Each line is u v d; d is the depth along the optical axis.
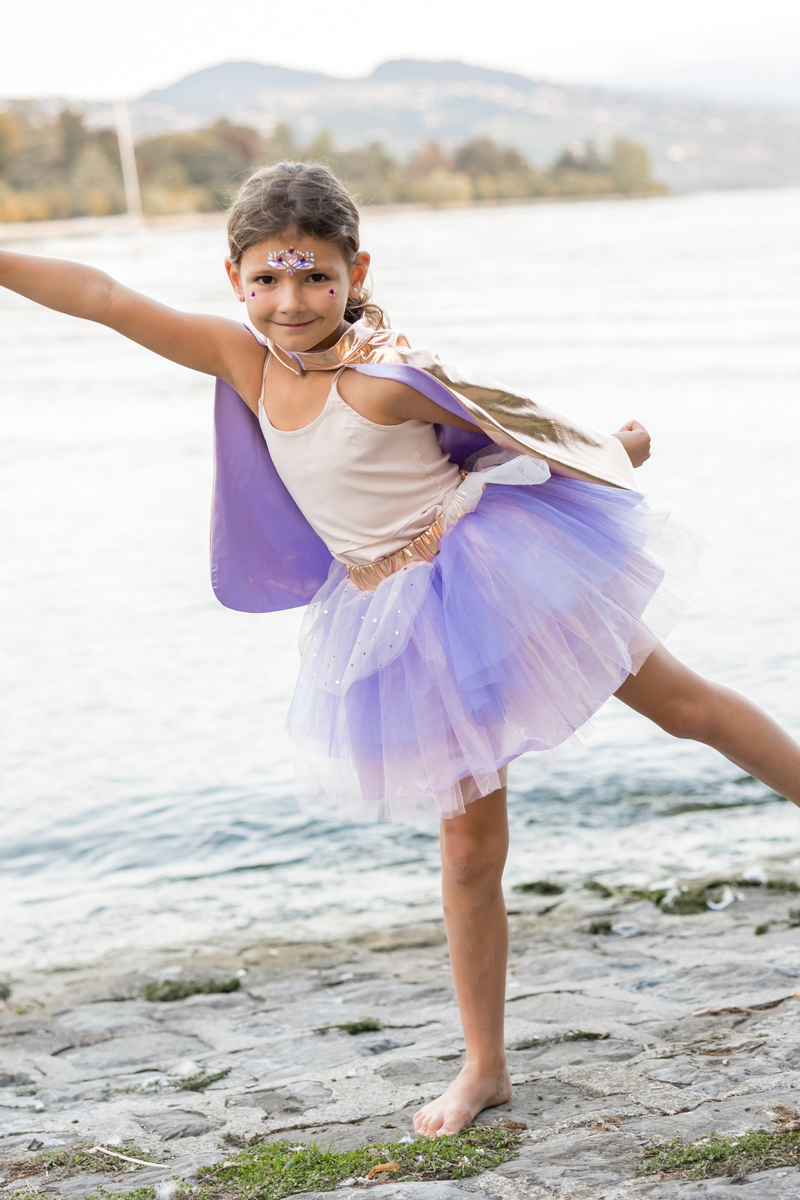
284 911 5.97
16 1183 2.91
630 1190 2.42
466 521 3.05
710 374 23.31
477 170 172.50
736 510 13.05
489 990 3.12
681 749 7.84
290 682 9.18
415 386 2.91
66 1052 4.22
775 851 6.26
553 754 3.04
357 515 3.08
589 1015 3.86
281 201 2.88
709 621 9.69
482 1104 3.06
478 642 2.89
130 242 84.75
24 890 6.33
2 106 129.50
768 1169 2.45
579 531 3.06
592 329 31.95
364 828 6.99
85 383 27.59
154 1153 3.06
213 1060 3.94
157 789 7.42
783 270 49.91
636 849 6.41
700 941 4.75
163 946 5.61
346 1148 2.96
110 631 10.43
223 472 3.24
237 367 3.13
